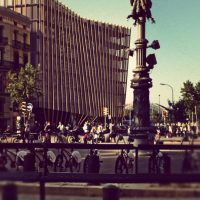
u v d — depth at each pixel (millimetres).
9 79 62938
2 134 36219
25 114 41500
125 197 3920
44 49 85000
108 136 36312
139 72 20812
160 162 5664
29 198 3771
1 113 69062
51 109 84312
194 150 4082
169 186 3688
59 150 11617
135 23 20969
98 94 104062
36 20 84750
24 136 32656
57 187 4508
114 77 111875
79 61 97188
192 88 60344
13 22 74000
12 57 73438
